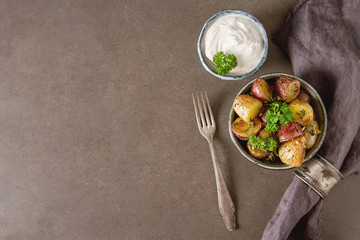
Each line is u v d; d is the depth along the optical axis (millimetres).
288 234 535
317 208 534
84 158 613
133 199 605
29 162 622
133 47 604
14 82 624
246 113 460
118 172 607
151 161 601
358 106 517
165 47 600
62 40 615
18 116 622
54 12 617
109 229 610
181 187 596
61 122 617
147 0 603
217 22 538
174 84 597
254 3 589
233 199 586
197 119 581
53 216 619
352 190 571
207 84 591
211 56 535
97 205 612
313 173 501
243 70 535
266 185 582
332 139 512
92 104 611
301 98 485
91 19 611
